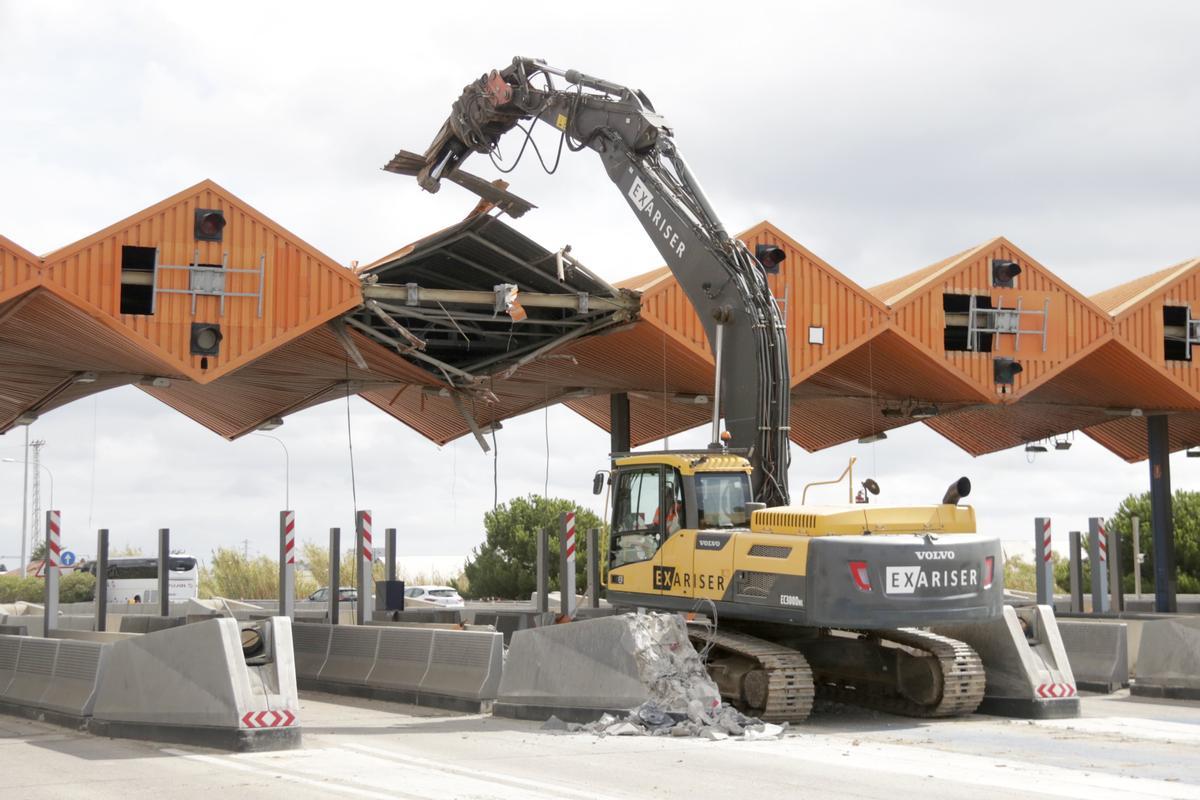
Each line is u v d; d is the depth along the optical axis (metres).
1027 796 9.10
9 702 15.36
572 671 14.06
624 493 16.27
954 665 14.52
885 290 27.70
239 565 50.12
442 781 9.82
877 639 15.53
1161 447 29.67
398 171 22.14
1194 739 12.76
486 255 22.41
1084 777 10.05
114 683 13.36
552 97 20.09
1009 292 24.97
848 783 9.70
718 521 15.29
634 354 24.88
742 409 16.70
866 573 13.51
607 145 19.36
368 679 17.88
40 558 72.38
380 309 21.36
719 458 15.49
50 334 21.45
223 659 11.86
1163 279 26.77
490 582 50.12
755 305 16.73
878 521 14.03
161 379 25.52
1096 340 25.41
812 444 36.19
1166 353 26.45
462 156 21.42
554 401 31.11
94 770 10.59
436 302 22.39
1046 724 14.23
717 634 14.88
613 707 13.44
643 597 15.61
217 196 20.14
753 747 11.88
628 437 28.94
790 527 14.16
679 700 13.15
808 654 16.14
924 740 12.59
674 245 17.97
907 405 29.44
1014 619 15.23
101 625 25.95
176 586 49.34
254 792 9.36
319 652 19.56
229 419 32.12
